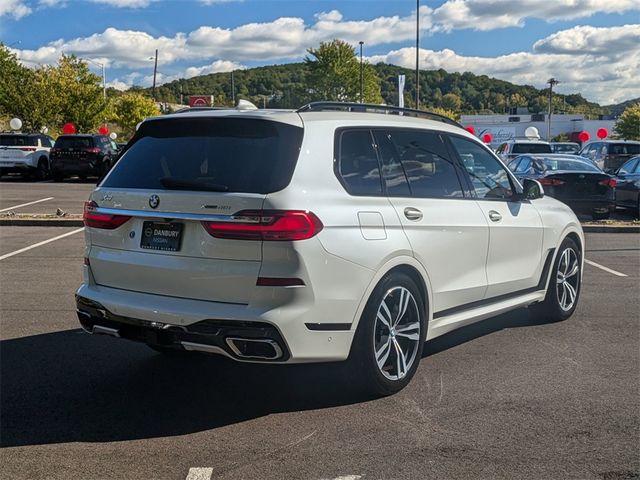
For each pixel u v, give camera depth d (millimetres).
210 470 3678
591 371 5367
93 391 4871
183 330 4203
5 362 5492
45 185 24594
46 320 6777
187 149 4547
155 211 4344
